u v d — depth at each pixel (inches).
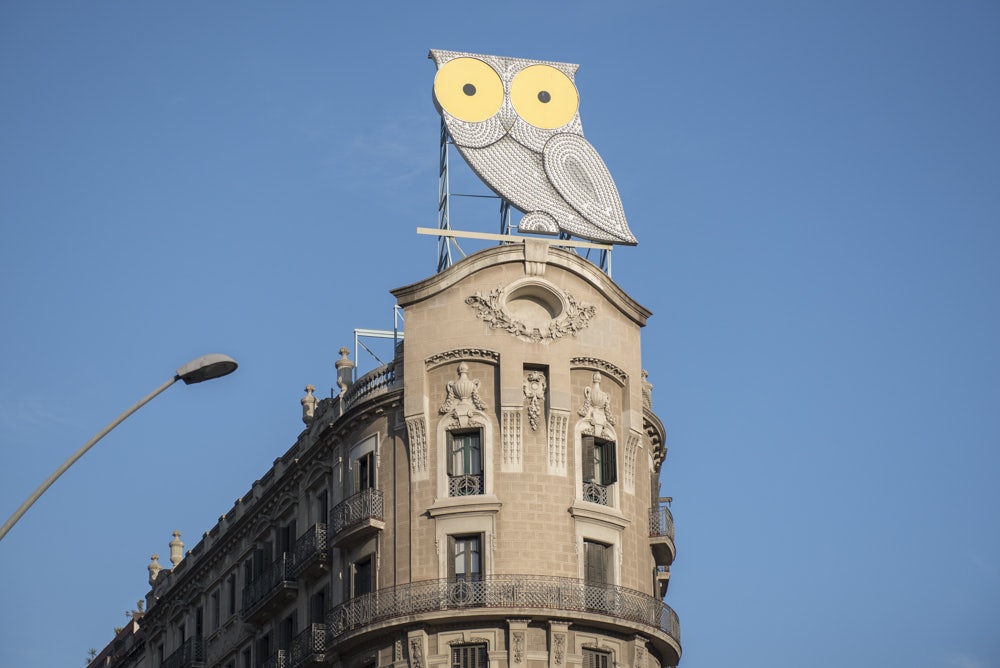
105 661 4097.0
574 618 2331.4
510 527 2372.0
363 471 2551.7
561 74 2751.0
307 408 2940.5
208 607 3238.2
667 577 2650.1
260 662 2869.1
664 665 2532.0
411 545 2406.5
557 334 2466.8
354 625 2402.8
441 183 2657.5
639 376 2554.1
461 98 2674.7
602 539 2426.2
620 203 2679.6
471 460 2429.9
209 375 1475.1
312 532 2603.3
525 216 2613.2
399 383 2502.5
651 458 2647.6
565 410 2434.8
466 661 2326.5
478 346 2450.8
